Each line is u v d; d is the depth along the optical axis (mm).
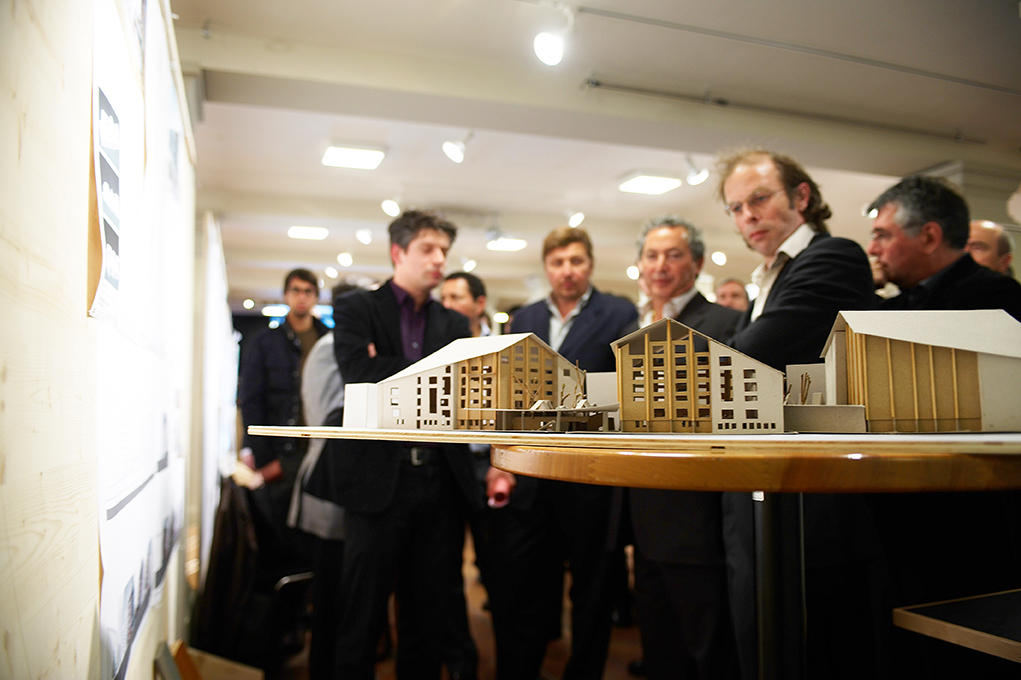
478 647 2779
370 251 7375
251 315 11719
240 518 2453
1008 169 3861
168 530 1690
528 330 2418
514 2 2686
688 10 2719
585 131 3621
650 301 2082
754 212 1554
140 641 1225
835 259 1333
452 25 2883
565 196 5562
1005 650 958
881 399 955
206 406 3268
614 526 1888
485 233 6008
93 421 834
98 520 866
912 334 944
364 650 1767
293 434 996
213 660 2045
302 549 2660
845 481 577
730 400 999
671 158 4703
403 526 1828
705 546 1566
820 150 3766
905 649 1367
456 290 3148
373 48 3072
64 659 705
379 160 4562
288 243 6992
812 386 1137
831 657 1348
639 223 6270
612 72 3248
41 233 615
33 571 600
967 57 2996
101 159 847
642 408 1052
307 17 2826
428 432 896
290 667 2617
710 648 1546
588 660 2025
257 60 2953
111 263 916
